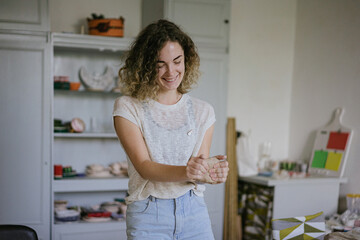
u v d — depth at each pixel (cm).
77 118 352
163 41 147
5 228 196
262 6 401
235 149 364
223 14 352
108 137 367
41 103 316
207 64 351
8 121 311
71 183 325
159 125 155
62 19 354
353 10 341
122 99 157
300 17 402
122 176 351
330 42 365
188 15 343
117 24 334
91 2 360
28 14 312
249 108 401
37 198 317
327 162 356
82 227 324
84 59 360
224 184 358
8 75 310
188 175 135
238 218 359
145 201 154
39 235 318
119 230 332
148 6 362
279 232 180
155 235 153
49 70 316
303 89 396
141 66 152
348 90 345
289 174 348
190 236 158
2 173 311
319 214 188
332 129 358
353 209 293
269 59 405
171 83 152
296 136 404
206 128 163
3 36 309
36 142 316
